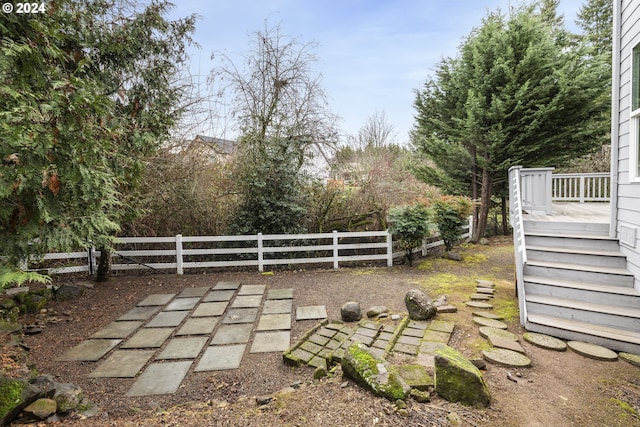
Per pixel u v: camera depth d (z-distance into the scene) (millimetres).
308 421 2229
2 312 4316
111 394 2906
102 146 2980
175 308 5070
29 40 2504
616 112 4449
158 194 7109
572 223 4863
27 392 2455
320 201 8680
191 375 3221
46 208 2959
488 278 6434
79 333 4160
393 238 8602
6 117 2344
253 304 5254
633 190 4012
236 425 2238
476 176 10820
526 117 8648
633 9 4062
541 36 9047
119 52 4984
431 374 2854
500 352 3215
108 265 6715
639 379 2795
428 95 10797
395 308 4883
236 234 7832
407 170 11508
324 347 3666
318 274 7141
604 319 3584
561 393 2572
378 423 2148
